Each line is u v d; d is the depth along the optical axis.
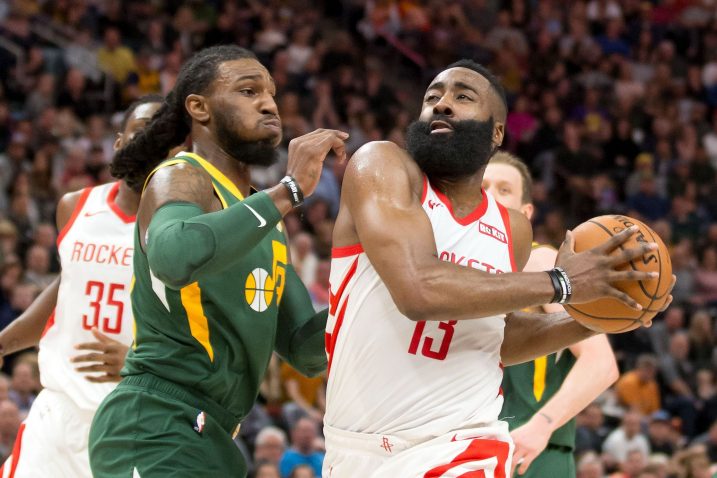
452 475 6.70
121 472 7.16
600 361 8.88
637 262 6.61
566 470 9.34
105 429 7.27
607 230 6.77
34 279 20.08
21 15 28.83
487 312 6.39
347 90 31.95
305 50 32.72
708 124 36.19
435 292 6.36
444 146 6.94
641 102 35.66
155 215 6.97
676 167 32.97
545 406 8.68
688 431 22.19
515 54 36.44
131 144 8.15
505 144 33.62
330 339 7.14
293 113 29.38
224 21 32.19
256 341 7.52
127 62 29.27
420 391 6.84
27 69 27.73
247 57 7.78
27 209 22.47
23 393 16.33
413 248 6.47
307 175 7.00
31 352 17.92
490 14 38.25
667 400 22.38
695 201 32.78
